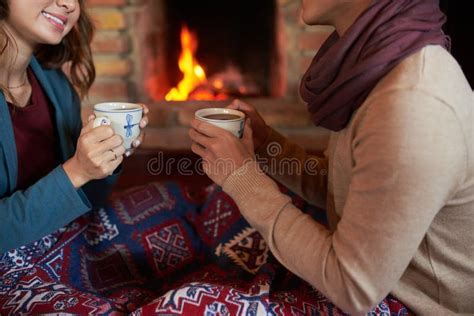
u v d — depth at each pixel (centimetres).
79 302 99
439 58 77
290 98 247
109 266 128
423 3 82
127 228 132
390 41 78
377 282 80
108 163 97
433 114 73
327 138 246
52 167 122
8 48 104
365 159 77
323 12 87
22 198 99
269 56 268
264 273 107
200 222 142
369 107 79
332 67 85
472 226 86
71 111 127
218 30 267
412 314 96
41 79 117
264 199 90
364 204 78
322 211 133
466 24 186
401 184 74
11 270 110
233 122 94
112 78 246
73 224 124
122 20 235
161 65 262
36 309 98
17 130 112
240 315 90
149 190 143
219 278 122
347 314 95
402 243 77
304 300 99
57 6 102
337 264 82
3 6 98
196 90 267
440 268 91
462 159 76
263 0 261
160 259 132
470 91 80
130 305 108
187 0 262
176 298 90
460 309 92
